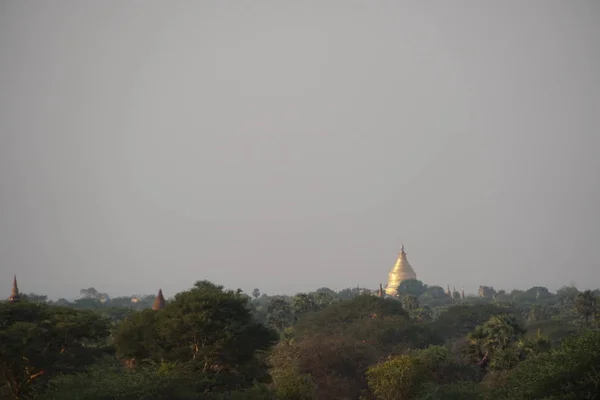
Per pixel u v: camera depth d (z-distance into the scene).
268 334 68.81
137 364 65.00
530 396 44.34
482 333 77.06
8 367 55.69
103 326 63.41
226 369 65.56
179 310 63.84
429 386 65.75
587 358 42.38
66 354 59.75
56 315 59.94
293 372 65.88
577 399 40.88
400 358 68.38
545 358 47.62
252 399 55.16
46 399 49.56
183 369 56.03
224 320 65.00
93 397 46.84
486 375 71.06
